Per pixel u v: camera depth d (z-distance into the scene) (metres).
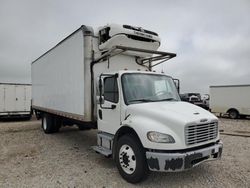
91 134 10.60
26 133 11.16
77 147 7.96
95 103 6.43
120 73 5.43
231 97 20.23
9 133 11.37
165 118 4.43
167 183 4.73
